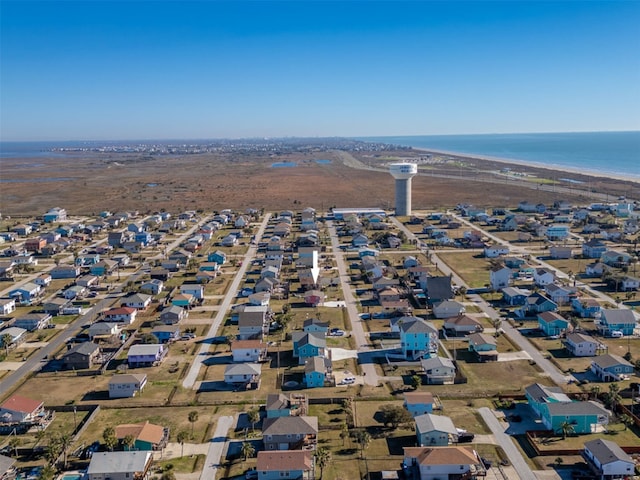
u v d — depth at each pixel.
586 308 103.38
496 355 85.00
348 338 95.19
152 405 73.19
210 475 57.50
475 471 56.22
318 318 105.25
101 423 68.56
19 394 77.06
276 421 63.91
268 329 99.50
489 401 72.38
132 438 61.75
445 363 79.50
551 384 76.69
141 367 85.31
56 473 58.22
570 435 63.62
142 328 102.00
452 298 109.81
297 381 79.50
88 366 85.31
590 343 86.06
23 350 92.88
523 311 104.00
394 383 78.25
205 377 81.56
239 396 75.44
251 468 58.53
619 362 77.75
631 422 65.19
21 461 60.81
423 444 61.59
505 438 63.41
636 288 118.62
